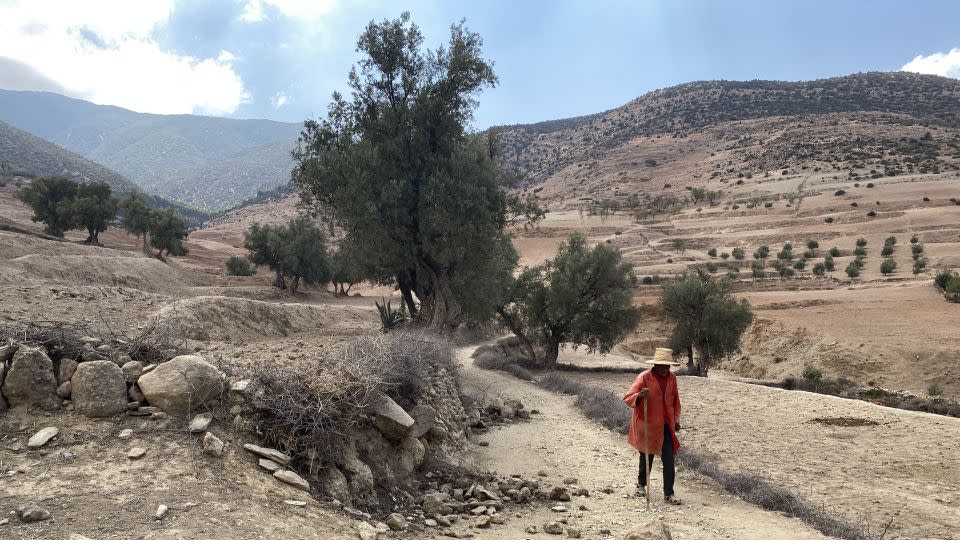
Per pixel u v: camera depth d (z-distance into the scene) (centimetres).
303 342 1784
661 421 789
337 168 2302
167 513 439
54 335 601
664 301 4503
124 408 571
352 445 666
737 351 4422
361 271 2727
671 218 17338
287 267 7806
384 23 2430
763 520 750
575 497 809
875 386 4406
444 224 2300
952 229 11775
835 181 18038
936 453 1473
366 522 552
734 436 1645
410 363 888
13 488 441
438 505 669
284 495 530
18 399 543
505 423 1402
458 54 2395
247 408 613
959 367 4312
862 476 1241
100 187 7725
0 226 6606
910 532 872
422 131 2391
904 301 6438
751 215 15962
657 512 748
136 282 4644
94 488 458
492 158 2600
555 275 3903
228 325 2155
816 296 7306
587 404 1741
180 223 8325
